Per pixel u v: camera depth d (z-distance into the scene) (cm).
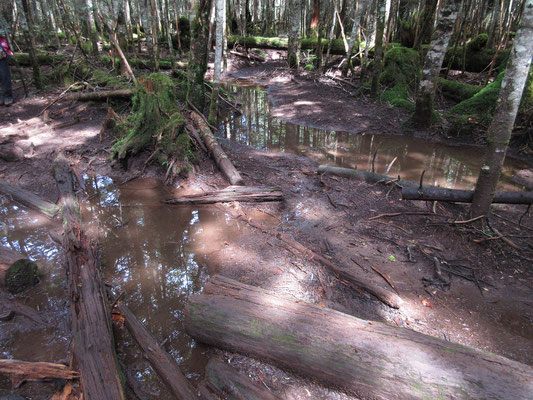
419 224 459
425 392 226
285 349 263
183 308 328
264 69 1664
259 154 688
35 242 410
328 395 253
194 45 801
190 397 245
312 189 550
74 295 312
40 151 643
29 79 1038
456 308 333
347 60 1307
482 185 424
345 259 394
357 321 274
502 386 218
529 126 733
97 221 459
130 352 285
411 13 1535
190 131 666
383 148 760
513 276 373
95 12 1209
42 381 254
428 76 817
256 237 431
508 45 1201
